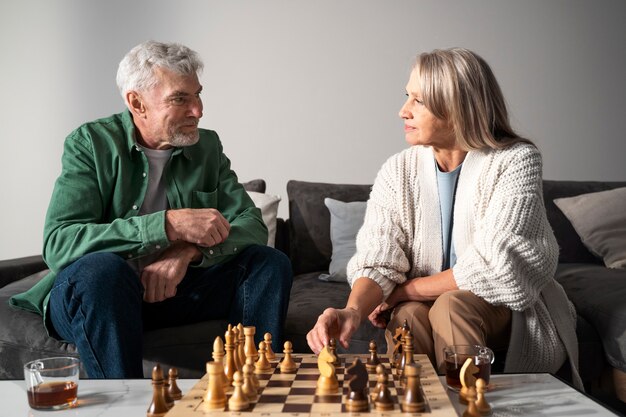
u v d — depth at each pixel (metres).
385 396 1.07
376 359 1.36
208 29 3.55
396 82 3.57
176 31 3.55
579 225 2.69
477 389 1.12
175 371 1.21
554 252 1.68
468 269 1.62
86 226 1.81
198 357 1.86
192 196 2.04
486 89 1.73
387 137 3.58
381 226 1.83
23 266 2.37
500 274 1.58
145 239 1.78
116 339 1.65
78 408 1.17
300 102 3.57
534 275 1.63
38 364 1.21
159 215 1.81
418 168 1.86
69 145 1.96
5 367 1.91
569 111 3.62
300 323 1.97
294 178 3.58
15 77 3.58
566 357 1.71
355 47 3.56
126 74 1.96
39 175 3.60
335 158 3.58
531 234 1.66
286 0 3.55
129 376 1.66
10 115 3.59
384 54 3.57
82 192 1.89
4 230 3.62
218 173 2.15
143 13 3.54
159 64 1.93
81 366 1.83
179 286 1.92
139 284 1.73
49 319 1.84
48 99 3.58
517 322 1.65
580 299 2.07
